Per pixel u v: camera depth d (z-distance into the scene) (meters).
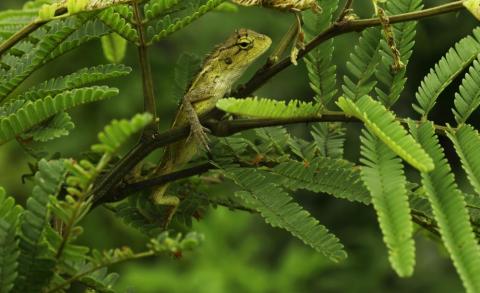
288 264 16.41
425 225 5.07
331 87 5.37
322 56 5.39
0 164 17.64
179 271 16.88
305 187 5.03
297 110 4.61
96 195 5.21
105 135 3.66
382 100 5.28
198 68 7.00
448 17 17.55
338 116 4.78
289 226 4.62
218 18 18.36
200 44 18.39
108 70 5.14
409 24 5.36
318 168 5.08
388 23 5.00
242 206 6.28
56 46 5.02
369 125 4.18
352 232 19.38
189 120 6.09
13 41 4.80
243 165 5.52
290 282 16.25
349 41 17.55
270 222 4.65
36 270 4.12
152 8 5.07
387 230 3.85
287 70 18.69
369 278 18.48
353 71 5.36
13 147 17.70
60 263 4.18
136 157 5.28
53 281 4.22
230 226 16.47
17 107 4.91
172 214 6.13
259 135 5.81
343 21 5.12
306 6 5.01
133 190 5.47
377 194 4.07
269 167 5.40
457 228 3.94
